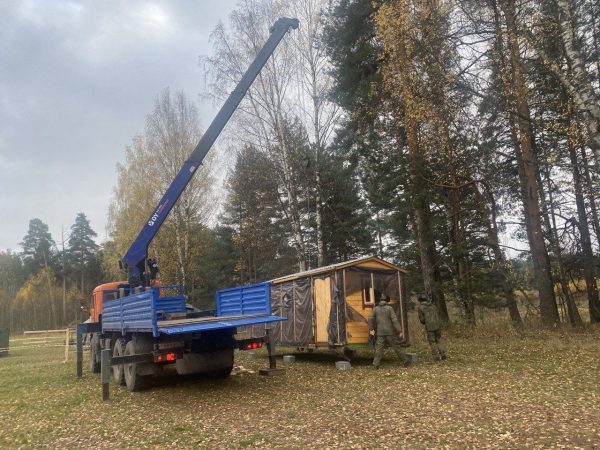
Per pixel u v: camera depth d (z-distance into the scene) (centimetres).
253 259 3950
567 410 646
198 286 4159
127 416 785
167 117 3172
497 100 1412
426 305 1207
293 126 2142
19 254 7488
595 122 910
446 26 1311
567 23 939
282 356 1538
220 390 963
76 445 630
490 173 1781
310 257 3033
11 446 643
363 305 1241
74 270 7062
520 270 1903
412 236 2225
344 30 1856
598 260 1809
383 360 1270
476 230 2391
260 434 617
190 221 3322
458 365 1084
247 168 3159
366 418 666
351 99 1877
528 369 977
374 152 1894
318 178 2203
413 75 1390
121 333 1148
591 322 1822
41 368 1593
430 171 1727
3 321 4869
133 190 3397
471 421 618
